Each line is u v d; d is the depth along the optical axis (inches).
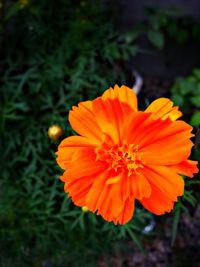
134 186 5.5
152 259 11.6
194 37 13.8
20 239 10.0
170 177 5.4
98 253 10.7
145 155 5.5
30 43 11.4
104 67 12.0
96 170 5.4
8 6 11.0
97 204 5.4
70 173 5.3
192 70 14.4
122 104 5.1
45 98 10.5
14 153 10.7
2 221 9.9
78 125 5.3
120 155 5.5
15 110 11.1
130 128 5.3
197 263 11.7
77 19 11.1
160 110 5.4
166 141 5.4
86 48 11.0
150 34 13.2
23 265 10.3
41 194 9.9
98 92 6.2
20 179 10.1
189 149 5.3
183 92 12.8
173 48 14.3
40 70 11.4
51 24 11.0
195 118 8.3
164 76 14.4
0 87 11.9
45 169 9.9
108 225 8.5
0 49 11.9
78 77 10.9
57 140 6.9
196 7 13.6
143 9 13.3
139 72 14.2
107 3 13.0
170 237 11.8
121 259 11.4
